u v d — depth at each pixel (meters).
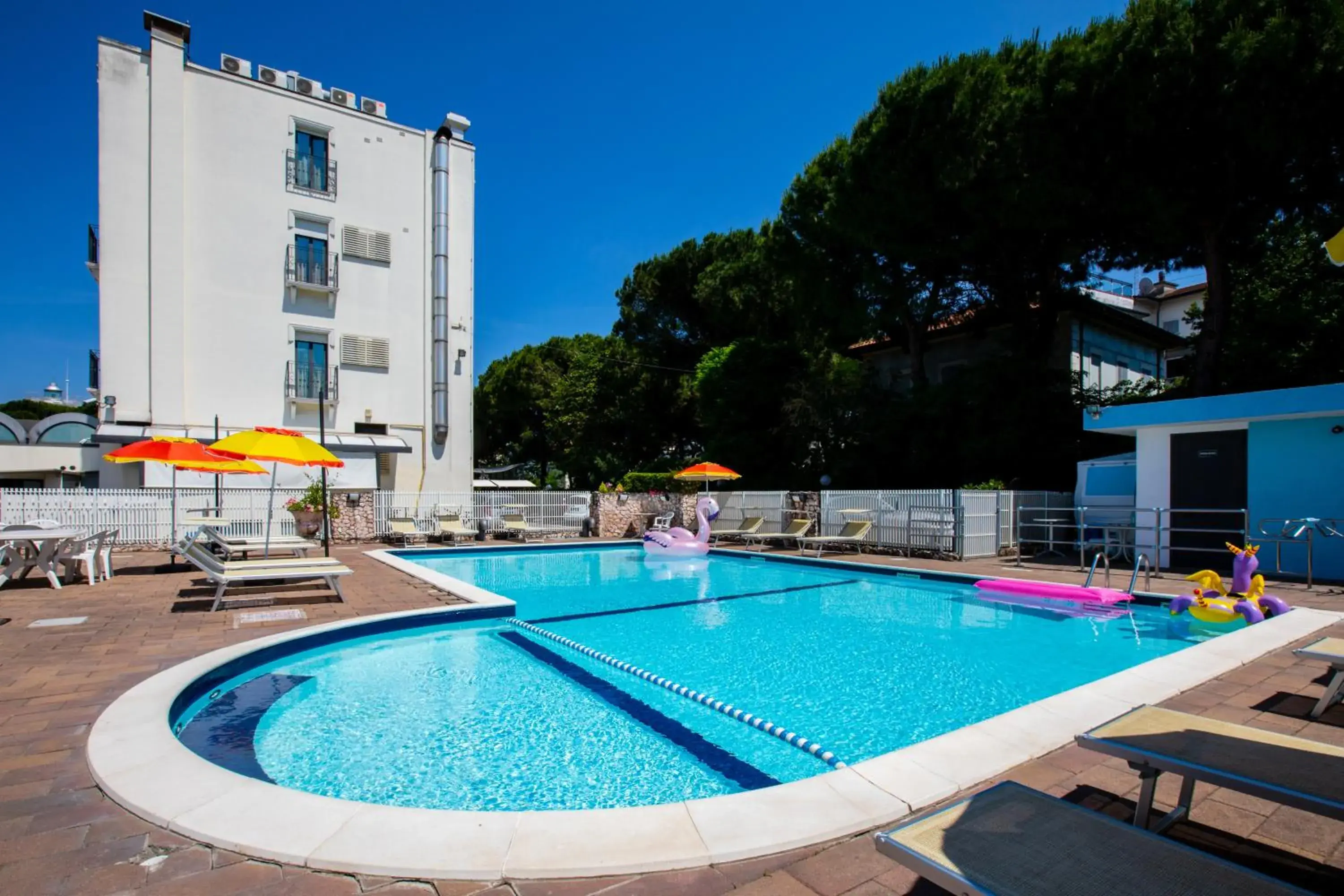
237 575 7.75
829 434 22.42
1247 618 7.41
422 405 23.92
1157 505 11.98
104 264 19.28
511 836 2.67
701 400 26.52
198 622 7.09
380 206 23.41
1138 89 13.38
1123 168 14.42
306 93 22.36
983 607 10.07
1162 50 12.99
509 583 12.66
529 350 44.03
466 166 24.89
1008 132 15.05
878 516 15.77
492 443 47.22
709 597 11.05
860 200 17.84
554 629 8.49
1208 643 5.86
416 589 9.69
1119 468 13.83
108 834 2.73
